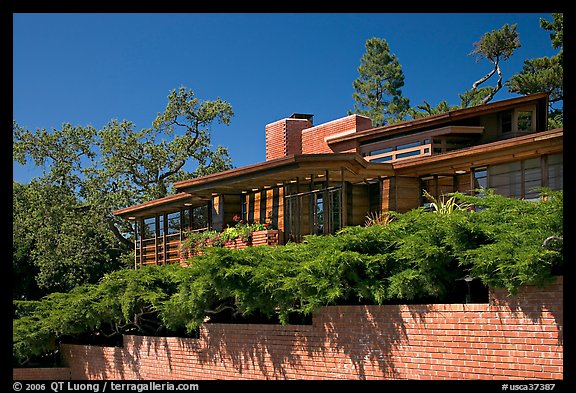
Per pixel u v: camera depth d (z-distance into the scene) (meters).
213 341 16.16
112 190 39.25
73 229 38.62
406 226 13.08
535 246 10.61
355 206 22.72
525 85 36.44
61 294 21.59
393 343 12.48
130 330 20.28
